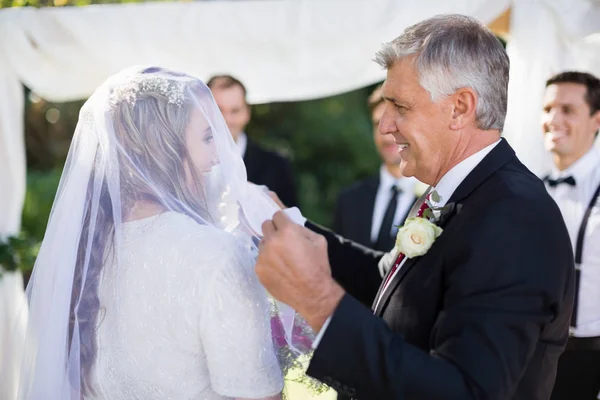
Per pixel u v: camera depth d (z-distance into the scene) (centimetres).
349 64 361
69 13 350
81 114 181
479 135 178
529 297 155
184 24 354
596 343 293
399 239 174
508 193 167
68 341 175
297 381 195
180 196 175
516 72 346
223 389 160
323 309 158
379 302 185
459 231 167
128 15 354
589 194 307
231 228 189
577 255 299
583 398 294
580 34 331
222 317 160
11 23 346
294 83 372
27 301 192
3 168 367
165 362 164
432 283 169
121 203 173
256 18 352
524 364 154
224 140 185
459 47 170
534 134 345
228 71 369
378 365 154
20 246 362
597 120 315
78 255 176
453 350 153
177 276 163
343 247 238
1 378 294
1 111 361
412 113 176
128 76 181
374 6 342
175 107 175
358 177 981
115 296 169
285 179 454
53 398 175
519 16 339
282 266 155
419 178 188
